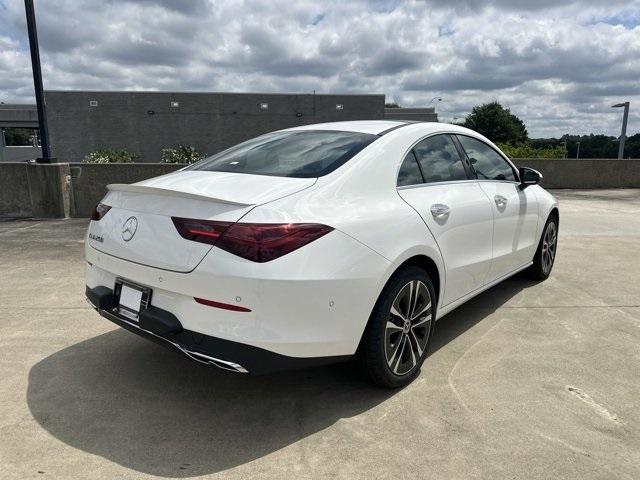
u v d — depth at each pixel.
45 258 6.21
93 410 2.84
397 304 2.96
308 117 31.12
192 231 2.45
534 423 2.75
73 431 2.63
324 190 2.72
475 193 3.80
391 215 2.91
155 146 30.56
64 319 4.19
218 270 2.35
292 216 2.47
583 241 7.62
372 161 3.03
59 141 29.91
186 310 2.47
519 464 2.40
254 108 30.78
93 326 4.05
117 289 2.84
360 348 2.90
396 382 3.07
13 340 3.77
